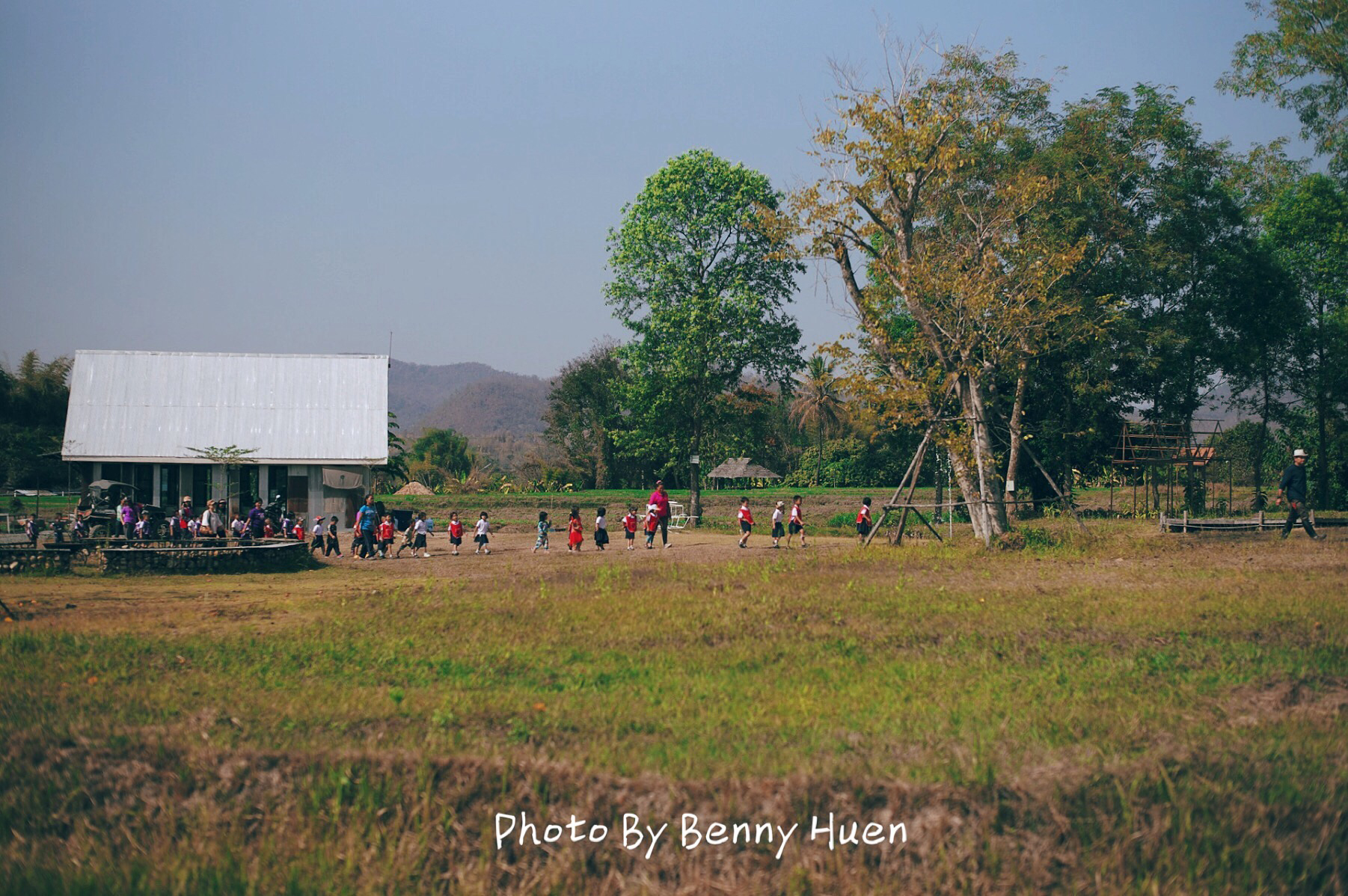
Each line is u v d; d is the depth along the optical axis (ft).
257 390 136.26
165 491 129.18
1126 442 129.80
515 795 23.66
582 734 27.63
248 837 23.35
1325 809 22.13
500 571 76.54
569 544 111.34
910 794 22.62
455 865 22.31
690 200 138.21
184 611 53.47
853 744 26.53
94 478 128.88
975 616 47.09
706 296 138.51
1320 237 129.18
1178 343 118.73
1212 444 126.00
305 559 84.99
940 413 90.17
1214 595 50.44
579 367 273.33
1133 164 117.60
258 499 128.36
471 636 43.91
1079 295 114.32
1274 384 136.46
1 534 99.86
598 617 48.67
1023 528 88.17
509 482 256.73
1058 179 110.63
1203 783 23.25
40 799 24.38
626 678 35.65
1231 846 21.38
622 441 149.79
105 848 22.61
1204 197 124.98
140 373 135.64
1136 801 22.56
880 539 102.89
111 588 66.03
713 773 23.94
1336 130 116.37
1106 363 117.91
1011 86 110.42
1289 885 20.51
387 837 22.80
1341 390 132.46
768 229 93.56
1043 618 45.91
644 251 137.80
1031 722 28.48
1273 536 79.46
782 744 26.53
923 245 96.17
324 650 40.78
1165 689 32.53
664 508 102.53
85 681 33.96
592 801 23.27
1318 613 43.78
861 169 89.30
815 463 265.95
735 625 45.88
